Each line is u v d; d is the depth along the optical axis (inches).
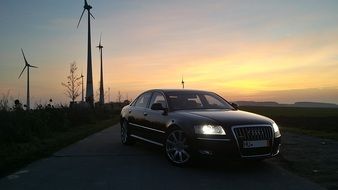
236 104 409.4
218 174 307.3
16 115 569.6
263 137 317.7
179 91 407.2
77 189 260.4
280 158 377.4
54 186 268.5
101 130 723.4
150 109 410.0
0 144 475.5
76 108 902.4
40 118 637.3
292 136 581.0
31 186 268.8
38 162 358.0
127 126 469.4
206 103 393.7
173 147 347.3
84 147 461.7
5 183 277.9
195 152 321.1
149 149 443.5
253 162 357.1
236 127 313.0
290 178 293.7
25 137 521.0
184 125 333.4
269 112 2069.4
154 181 282.4
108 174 305.4
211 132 314.2
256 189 261.3
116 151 427.5
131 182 279.0
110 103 1802.4
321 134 613.6
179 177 295.7
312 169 325.4
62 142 501.4
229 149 309.1
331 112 2127.2
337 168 328.5
